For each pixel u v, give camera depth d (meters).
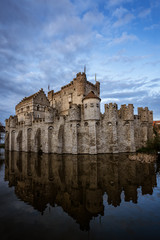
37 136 43.06
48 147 40.06
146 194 12.35
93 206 10.63
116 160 27.25
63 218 9.25
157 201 11.09
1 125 86.56
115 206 10.47
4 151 51.78
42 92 60.59
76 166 23.16
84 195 12.64
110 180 16.16
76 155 34.41
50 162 27.25
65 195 12.85
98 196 12.32
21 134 50.12
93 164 24.19
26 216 9.52
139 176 17.31
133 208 10.12
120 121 38.88
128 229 7.85
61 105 62.22
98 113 36.38
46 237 7.28
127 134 38.97
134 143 38.19
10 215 9.65
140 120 41.88
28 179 17.58
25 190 14.18
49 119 39.94
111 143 37.09
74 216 9.50
